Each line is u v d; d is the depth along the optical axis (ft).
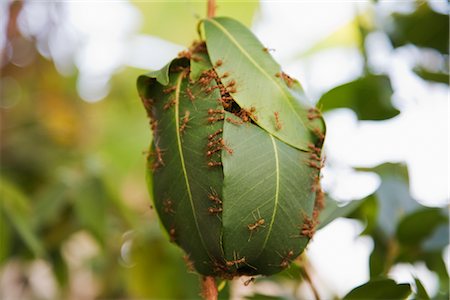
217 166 1.47
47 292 3.64
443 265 2.22
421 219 2.13
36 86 3.78
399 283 1.83
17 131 3.63
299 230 1.51
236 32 1.60
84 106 3.92
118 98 4.15
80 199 2.90
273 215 1.48
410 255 2.20
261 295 2.11
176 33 3.84
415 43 2.39
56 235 3.01
